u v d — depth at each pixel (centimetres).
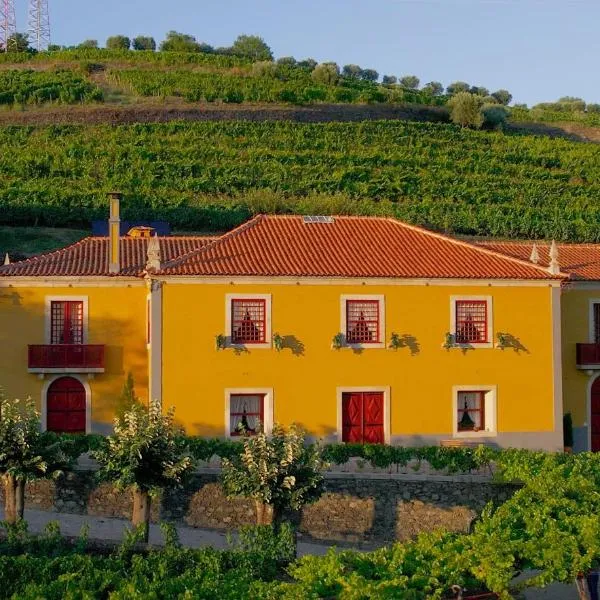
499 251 4459
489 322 3875
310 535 3156
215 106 10500
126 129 9288
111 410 3888
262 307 3712
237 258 3794
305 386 3709
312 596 1905
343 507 3183
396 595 1927
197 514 3159
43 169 8150
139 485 2848
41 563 2141
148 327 3809
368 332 3784
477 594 2259
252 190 7900
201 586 1983
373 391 3756
